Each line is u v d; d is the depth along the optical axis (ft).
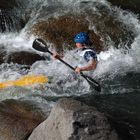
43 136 35.94
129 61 65.05
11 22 74.95
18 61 61.82
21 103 46.70
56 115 35.14
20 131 39.01
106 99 51.47
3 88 53.83
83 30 69.41
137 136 41.63
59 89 54.19
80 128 33.27
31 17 75.82
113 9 78.23
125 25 74.23
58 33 68.95
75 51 63.72
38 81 55.11
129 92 53.36
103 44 68.54
